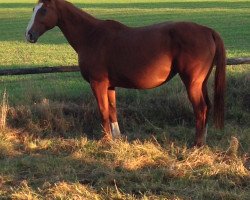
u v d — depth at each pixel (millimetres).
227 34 21078
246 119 7938
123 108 8094
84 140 6965
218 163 6008
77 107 8062
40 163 6230
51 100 8531
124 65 6586
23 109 7879
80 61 6961
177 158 6328
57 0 6969
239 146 6695
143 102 8266
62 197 5160
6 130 7527
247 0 43875
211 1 43438
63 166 6113
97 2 45375
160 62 6410
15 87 10352
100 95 6879
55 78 11289
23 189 5391
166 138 7113
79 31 6926
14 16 33438
